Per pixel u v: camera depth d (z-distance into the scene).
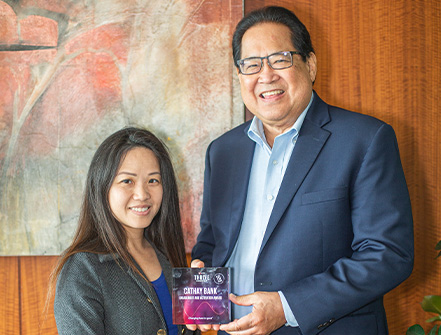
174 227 1.53
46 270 2.16
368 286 1.25
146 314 1.32
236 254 1.52
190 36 2.07
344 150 1.38
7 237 2.14
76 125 2.11
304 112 1.49
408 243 1.32
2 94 2.15
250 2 2.10
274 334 1.37
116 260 1.34
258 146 1.58
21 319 2.17
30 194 2.13
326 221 1.35
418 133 2.06
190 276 1.31
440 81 2.05
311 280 1.30
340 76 2.09
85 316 1.23
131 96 2.09
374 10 2.06
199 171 2.07
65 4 2.12
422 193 2.06
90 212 1.40
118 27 2.10
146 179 1.39
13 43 2.14
